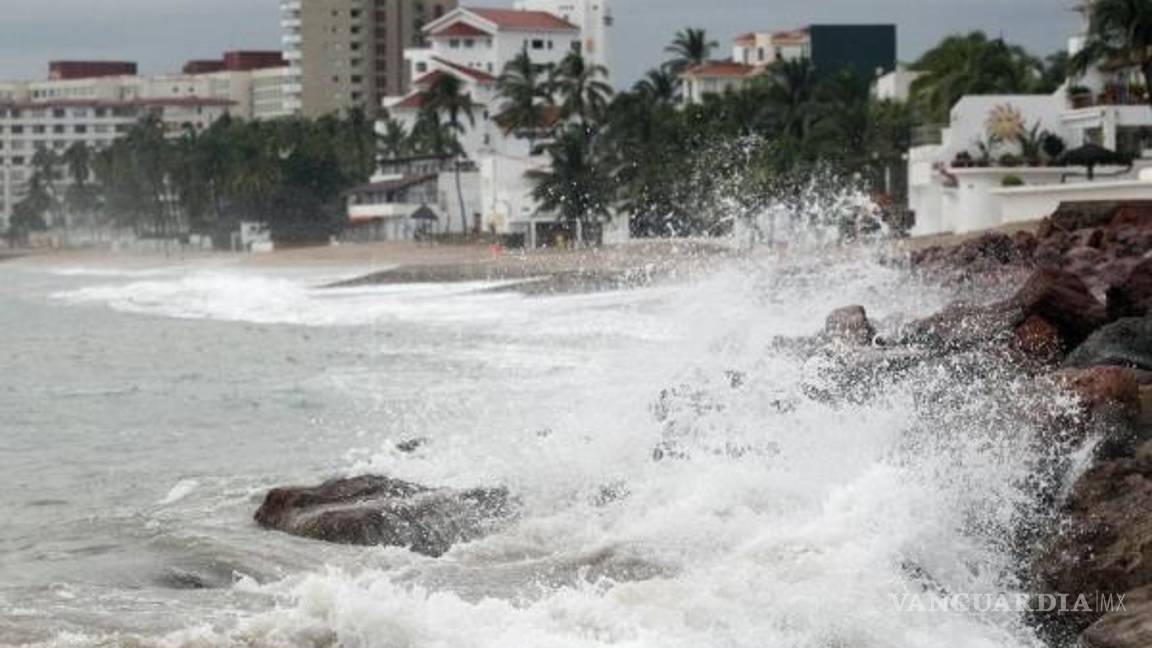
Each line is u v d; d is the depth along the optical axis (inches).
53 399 3304.6
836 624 1219.2
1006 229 5482.3
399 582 1387.8
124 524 1748.3
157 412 2987.2
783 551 1380.4
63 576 1460.4
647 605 1254.9
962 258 4089.6
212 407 3026.6
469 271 7490.2
